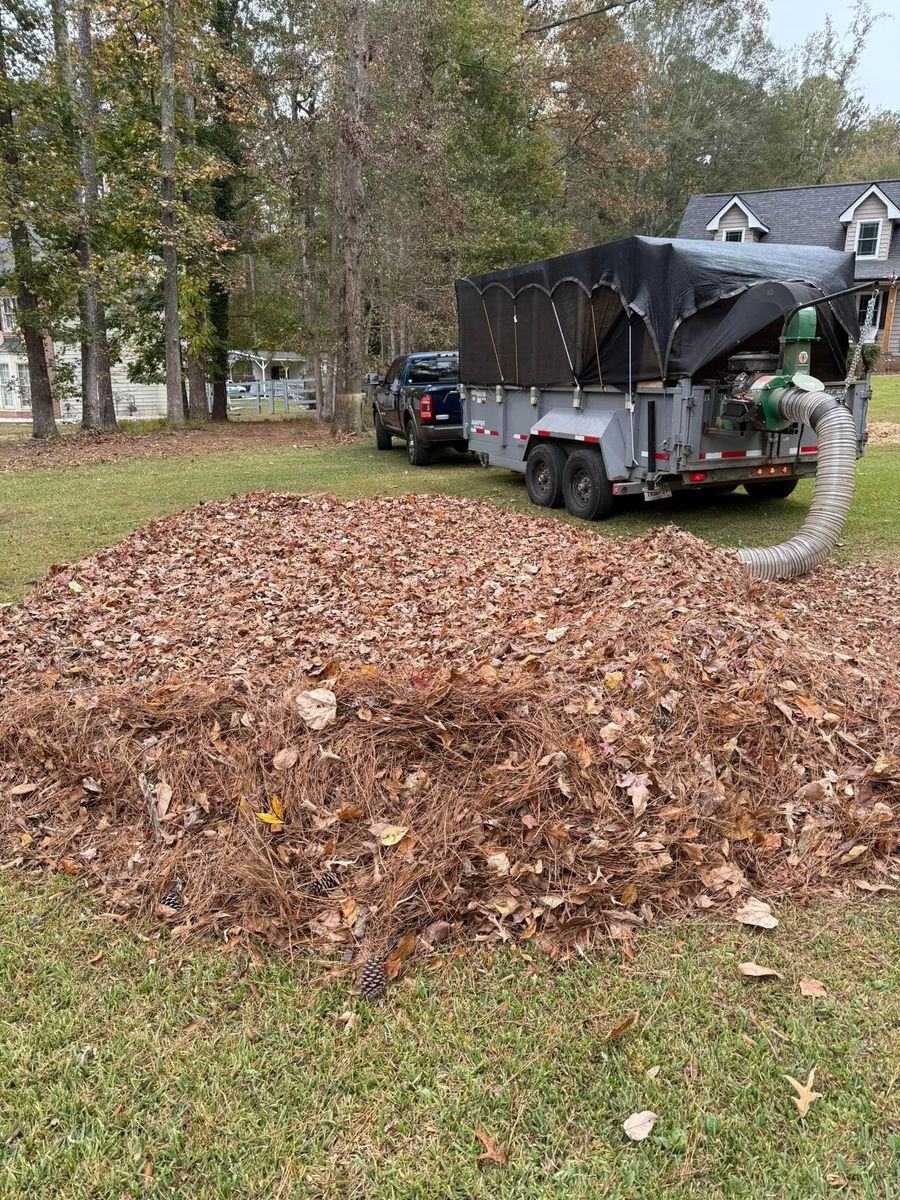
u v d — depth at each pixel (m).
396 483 11.95
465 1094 2.09
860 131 50.88
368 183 19.77
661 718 3.32
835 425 6.45
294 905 2.71
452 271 21.45
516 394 10.26
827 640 4.62
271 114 18.98
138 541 7.67
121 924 2.80
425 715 3.24
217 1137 1.99
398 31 18.75
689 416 7.45
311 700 3.31
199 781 3.21
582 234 35.12
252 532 7.88
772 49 45.34
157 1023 2.36
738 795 3.11
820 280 7.76
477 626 4.98
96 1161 1.92
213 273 21.34
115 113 20.84
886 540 7.44
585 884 2.75
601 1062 2.17
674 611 4.22
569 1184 1.84
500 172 24.42
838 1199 1.79
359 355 18.59
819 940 2.61
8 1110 2.06
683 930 2.67
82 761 3.43
